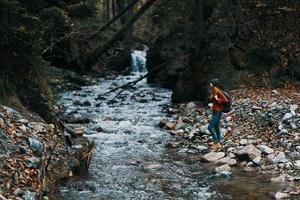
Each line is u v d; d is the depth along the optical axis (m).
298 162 9.76
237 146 11.41
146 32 45.38
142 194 8.27
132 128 14.42
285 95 15.09
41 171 8.04
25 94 10.71
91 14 12.46
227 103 11.74
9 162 7.80
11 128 8.81
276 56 17.72
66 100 19.97
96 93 22.34
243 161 10.40
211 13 21.33
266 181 8.95
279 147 10.82
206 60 18.36
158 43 26.22
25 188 7.42
